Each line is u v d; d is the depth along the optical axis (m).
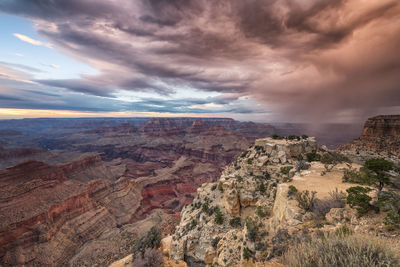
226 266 24.67
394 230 12.01
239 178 50.75
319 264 6.22
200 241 42.75
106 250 77.00
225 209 46.56
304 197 23.50
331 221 17.09
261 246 20.41
